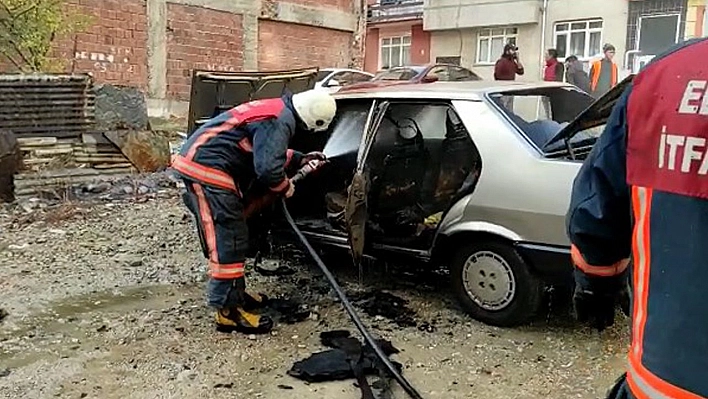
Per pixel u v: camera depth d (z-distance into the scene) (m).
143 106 9.35
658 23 20.28
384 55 27.94
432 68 10.99
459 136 4.52
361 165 4.23
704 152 1.15
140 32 12.37
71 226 6.47
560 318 3.99
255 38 14.27
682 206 1.18
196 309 4.24
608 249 1.46
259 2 14.20
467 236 3.88
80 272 5.03
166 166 9.16
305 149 4.89
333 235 4.52
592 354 3.51
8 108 8.15
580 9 21.77
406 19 26.42
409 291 4.55
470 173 4.00
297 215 4.89
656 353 1.23
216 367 3.40
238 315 3.86
